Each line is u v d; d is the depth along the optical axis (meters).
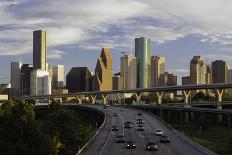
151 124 141.25
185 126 183.75
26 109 116.62
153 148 73.69
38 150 70.00
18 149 67.50
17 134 69.31
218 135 140.25
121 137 88.06
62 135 96.19
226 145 96.25
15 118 74.56
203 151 71.56
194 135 136.88
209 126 184.88
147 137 101.38
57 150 86.88
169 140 89.69
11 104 117.50
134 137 101.38
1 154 66.75
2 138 69.31
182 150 74.75
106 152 70.81
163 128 127.56
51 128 89.00
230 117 196.88
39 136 71.38
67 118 103.62
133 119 161.88
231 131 159.62
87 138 107.62
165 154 68.62
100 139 95.19
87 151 72.19
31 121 78.44
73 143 98.25
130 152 71.12
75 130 102.50
